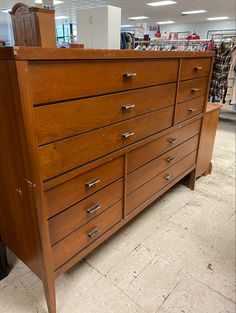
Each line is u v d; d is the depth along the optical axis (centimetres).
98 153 116
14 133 87
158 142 160
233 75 406
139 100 130
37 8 99
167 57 138
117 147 127
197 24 1249
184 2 750
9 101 82
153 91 138
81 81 96
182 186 241
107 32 153
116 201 141
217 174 267
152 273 144
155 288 135
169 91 152
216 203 214
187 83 169
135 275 142
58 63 86
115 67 109
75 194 112
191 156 213
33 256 114
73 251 121
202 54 173
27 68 77
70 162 104
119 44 163
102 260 152
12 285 135
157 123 152
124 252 159
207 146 239
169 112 160
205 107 205
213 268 148
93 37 160
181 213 199
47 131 90
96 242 135
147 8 859
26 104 80
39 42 104
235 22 1136
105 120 114
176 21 1213
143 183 160
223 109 564
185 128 187
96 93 104
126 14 1002
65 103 93
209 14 989
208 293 133
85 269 146
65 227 112
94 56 97
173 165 189
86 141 108
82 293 131
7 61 75
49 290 113
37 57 78
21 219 109
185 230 180
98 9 150
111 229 144
